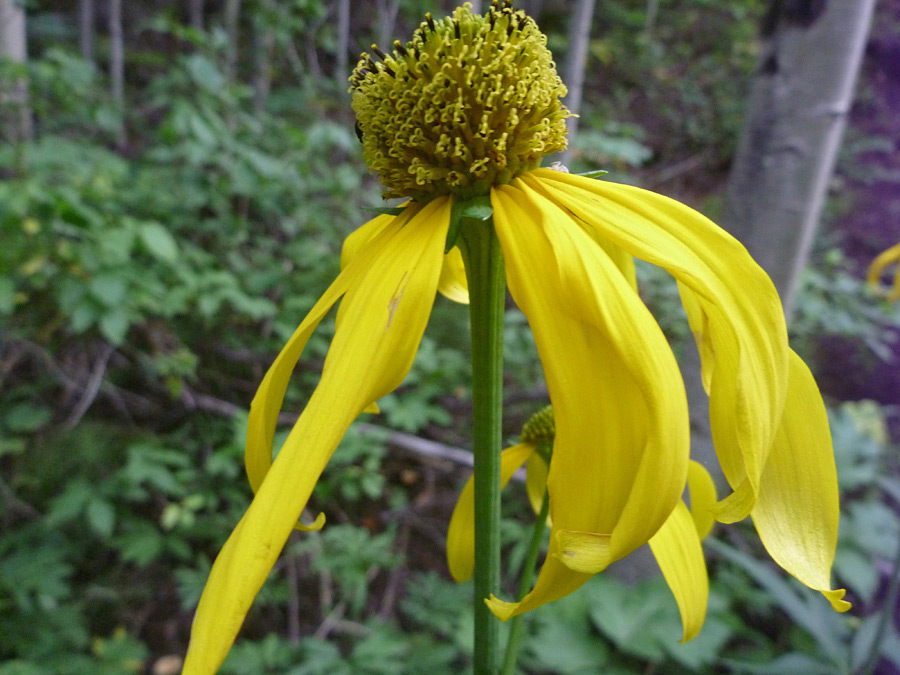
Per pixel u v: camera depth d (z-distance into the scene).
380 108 0.07
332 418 0.05
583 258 0.05
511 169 0.06
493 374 0.06
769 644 0.21
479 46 0.06
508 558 0.25
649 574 0.22
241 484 0.27
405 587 0.25
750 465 0.05
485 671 0.06
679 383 0.05
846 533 0.23
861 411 0.37
